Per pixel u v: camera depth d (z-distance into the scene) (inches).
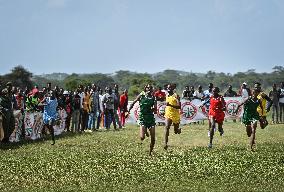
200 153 781.9
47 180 566.9
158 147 888.3
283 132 1157.1
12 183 546.6
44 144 957.8
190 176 577.6
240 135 1091.3
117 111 1453.0
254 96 821.2
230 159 708.0
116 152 814.5
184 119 1433.3
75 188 513.3
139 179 561.0
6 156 780.0
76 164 685.9
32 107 1104.2
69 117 1264.8
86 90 1285.7
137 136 1110.4
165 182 540.1
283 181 542.6
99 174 601.3
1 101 932.6
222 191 484.7
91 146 914.7
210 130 866.8
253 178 562.3
